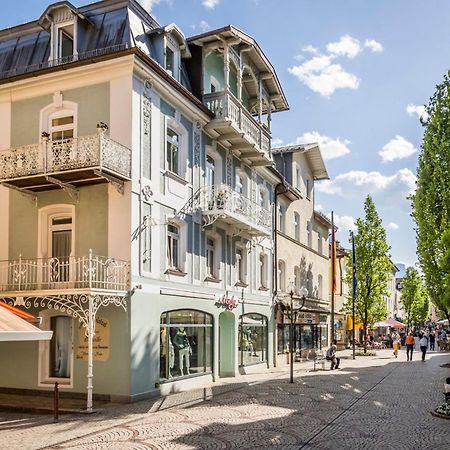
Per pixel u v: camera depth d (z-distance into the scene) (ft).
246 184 87.35
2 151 56.13
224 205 71.46
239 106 75.25
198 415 47.24
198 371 69.87
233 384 69.82
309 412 48.85
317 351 126.93
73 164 52.60
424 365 100.99
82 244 57.36
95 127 58.03
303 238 120.98
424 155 89.45
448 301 51.65
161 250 61.21
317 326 128.77
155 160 60.59
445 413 46.42
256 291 90.74
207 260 74.13
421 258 89.30
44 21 61.41
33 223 60.29
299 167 120.16
